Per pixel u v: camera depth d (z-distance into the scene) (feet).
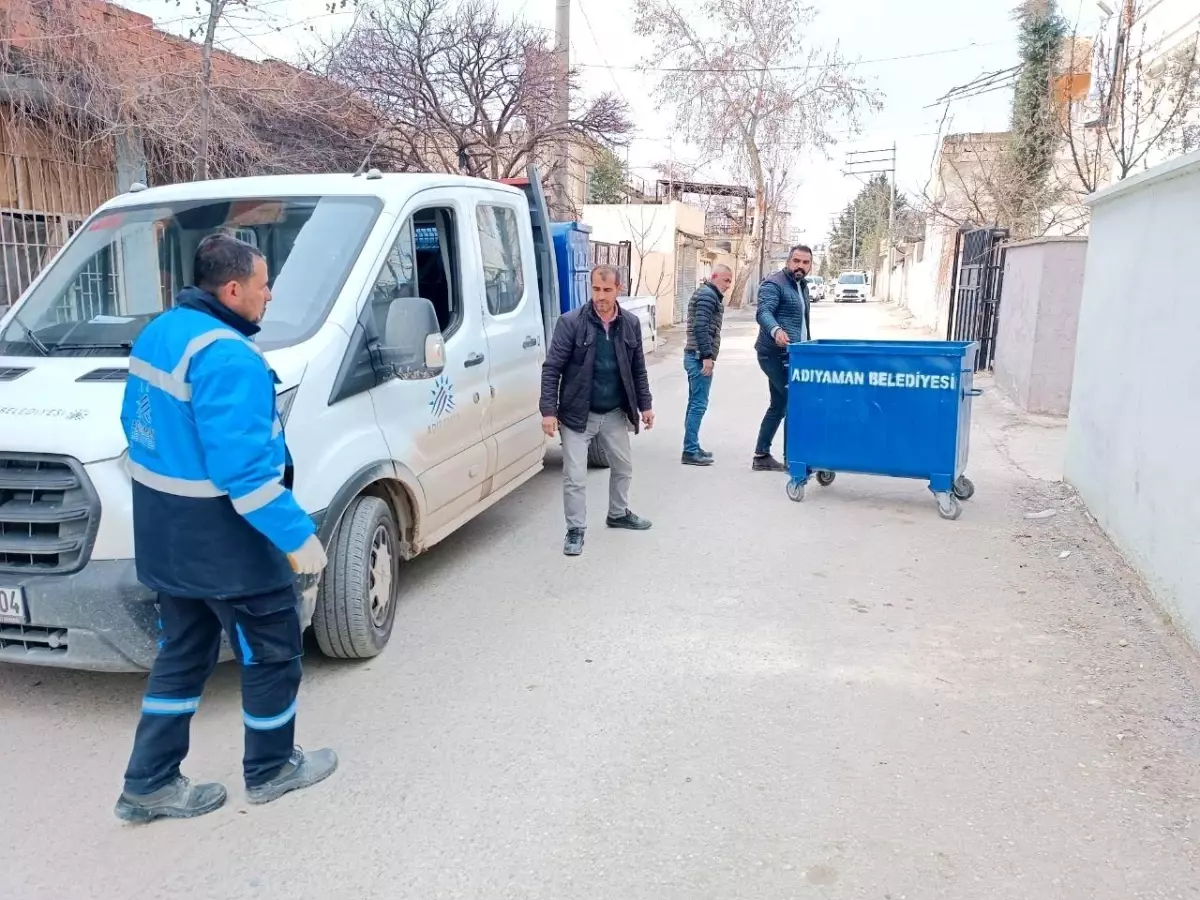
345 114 44.65
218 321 9.60
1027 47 61.36
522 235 21.43
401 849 9.97
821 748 11.96
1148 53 51.52
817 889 9.30
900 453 22.54
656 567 18.94
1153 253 17.58
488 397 18.76
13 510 11.39
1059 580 18.04
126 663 11.48
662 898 9.18
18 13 29.30
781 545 20.36
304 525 9.71
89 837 10.19
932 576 18.40
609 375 19.89
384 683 13.80
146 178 34.14
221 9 31.12
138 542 10.00
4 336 14.65
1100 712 12.86
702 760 11.67
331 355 13.71
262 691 10.55
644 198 113.60
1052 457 28.37
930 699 13.28
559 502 24.18
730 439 32.45
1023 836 10.14
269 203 15.96
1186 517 15.07
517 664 14.42
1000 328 43.11
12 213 29.76
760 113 108.78
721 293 27.40
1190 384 15.16
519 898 9.21
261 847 10.02
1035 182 61.11
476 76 51.19
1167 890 9.27
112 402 11.96
